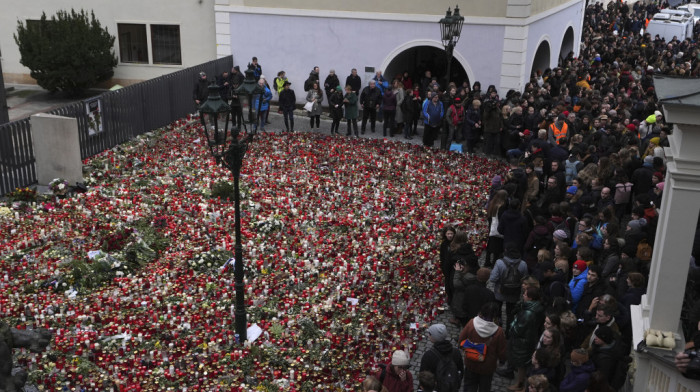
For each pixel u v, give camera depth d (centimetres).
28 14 2608
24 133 1530
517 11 2102
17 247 1246
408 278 1180
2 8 2617
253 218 1405
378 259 1240
